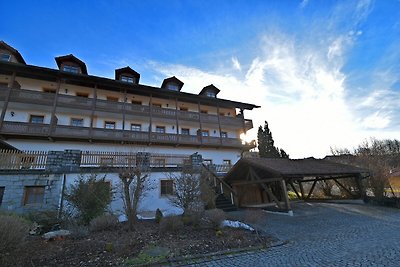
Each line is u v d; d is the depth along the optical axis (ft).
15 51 61.62
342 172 47.14
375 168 52.31
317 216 36.78
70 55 66.23
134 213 26.45
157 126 75.87
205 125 83.51
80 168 36.96
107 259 16.87
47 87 64.75
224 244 21.09
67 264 15.76
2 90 54.70
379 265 15.03
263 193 58.08
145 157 43.80
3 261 14.34
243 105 87.92
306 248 20.07
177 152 71.41
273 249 20.21
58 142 57.77
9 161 32.78
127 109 67.00
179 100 81.10
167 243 20.77
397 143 151.64
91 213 28.37
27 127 52.95
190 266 16.30
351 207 45.06
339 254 17.78
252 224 30.94
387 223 29.76
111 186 34.42
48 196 33.22
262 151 124.26
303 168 45.14
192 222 27.35
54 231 22.57
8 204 30.89
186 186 32.58
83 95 68.39
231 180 51.88
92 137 58.75
